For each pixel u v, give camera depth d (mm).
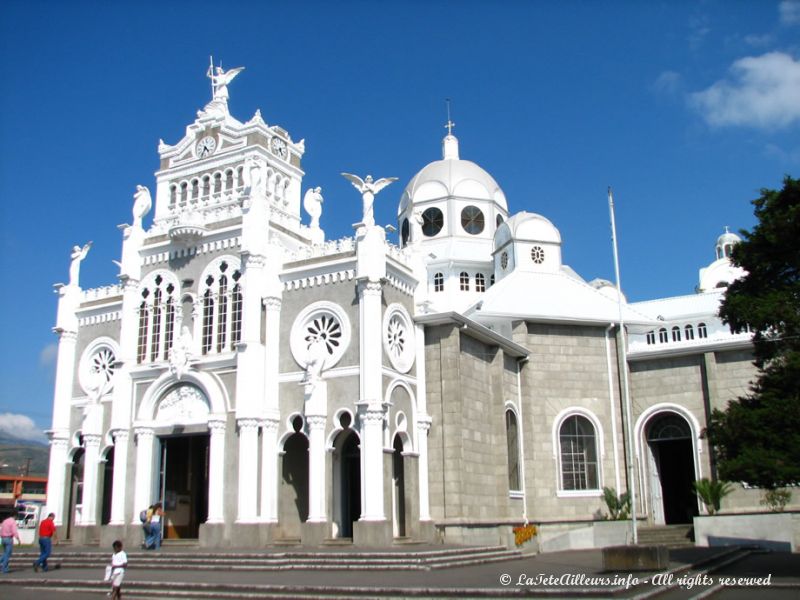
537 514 43094
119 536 37000
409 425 36719
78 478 43125
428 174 64250
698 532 38531
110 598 22766
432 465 37219
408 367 37188
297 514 36812
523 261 54406
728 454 26938
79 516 39688
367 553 27812
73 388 43156
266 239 37438
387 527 32781
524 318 45625
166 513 39844
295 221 43969
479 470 38875
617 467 45531
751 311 26797
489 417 41000
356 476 38031
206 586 22734
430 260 59188
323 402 34781
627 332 48219
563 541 39719
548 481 44062
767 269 27891
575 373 46406
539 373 45812
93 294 43938
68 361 43312
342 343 35344
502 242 56344
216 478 35406
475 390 39906
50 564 30828
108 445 40344
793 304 26453
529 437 44031
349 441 37688
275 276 37312
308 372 34906
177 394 37875
